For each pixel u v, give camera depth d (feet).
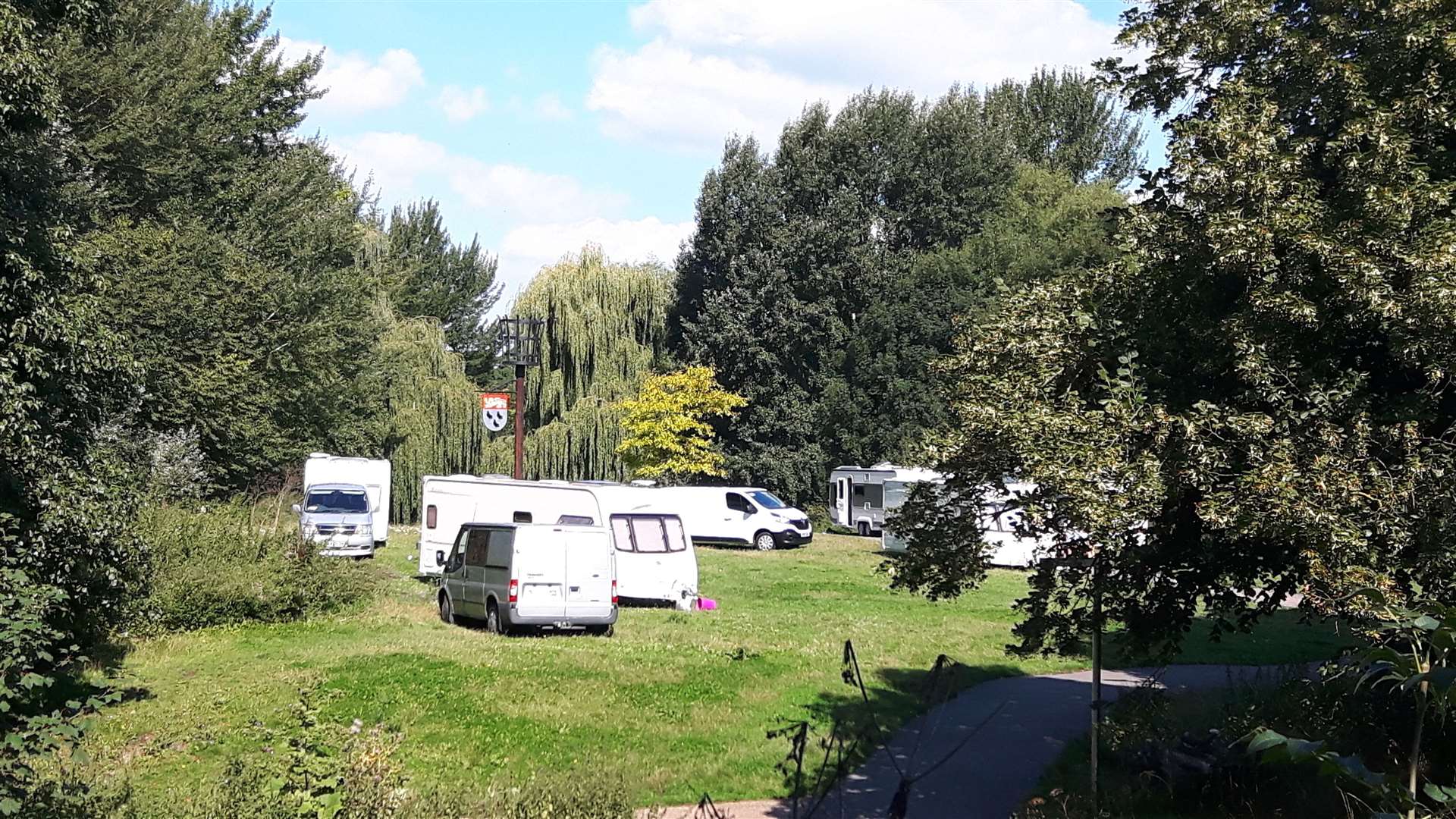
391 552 127.44
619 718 44.78
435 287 231.50
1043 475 26.32
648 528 87.81
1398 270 25.07
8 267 39.52
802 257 180.45
